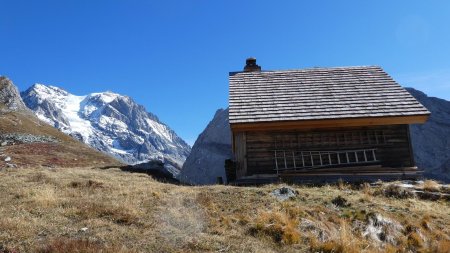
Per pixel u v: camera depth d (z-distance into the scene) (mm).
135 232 10773
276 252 10164
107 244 9664
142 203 13719
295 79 25922
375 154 21812
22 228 10453
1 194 14609
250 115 22047
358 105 22641
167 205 13539
